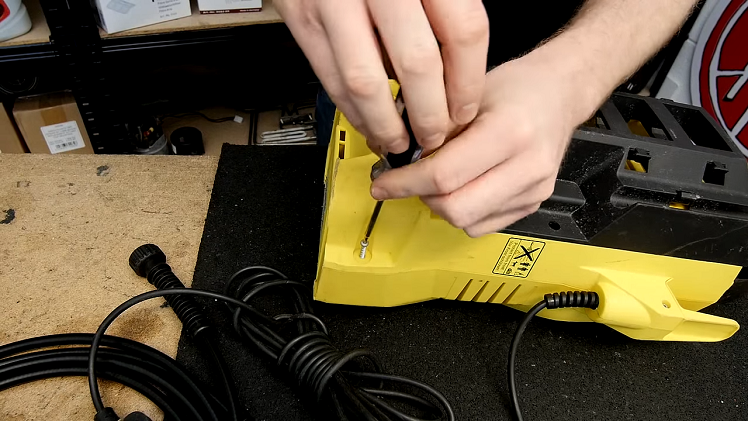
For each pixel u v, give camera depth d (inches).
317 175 25.0
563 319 19.5
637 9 18.4
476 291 18.7
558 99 13.7
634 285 17.7
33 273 19.1
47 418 15.6
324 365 14.7
